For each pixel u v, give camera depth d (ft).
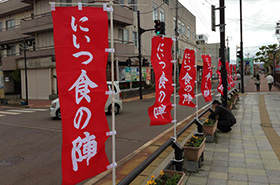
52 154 20.06
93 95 7.99
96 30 7.93
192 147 14.39
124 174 15.17
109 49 8.27
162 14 101.96
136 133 26.27
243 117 32.96
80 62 7.68
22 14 87.40
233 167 15.30
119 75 72.02
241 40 69.97
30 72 77.87
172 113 40.04
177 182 10.55
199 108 46.34
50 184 14.43
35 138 25.63
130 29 78.59
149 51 92.27
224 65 30.35
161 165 16.19
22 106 58.95
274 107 41.47
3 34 90.38
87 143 7.96
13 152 20.86
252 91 75.36
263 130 25.23
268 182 13.06
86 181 14.49
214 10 29.94
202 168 15.29
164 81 13.25
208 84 24.50
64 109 7.43
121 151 20.07
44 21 71.26
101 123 8.30
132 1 79.00
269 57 130.00
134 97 72.69
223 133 24.38
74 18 7.54
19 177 15.48
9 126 33.01
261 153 17.87
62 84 7.37
